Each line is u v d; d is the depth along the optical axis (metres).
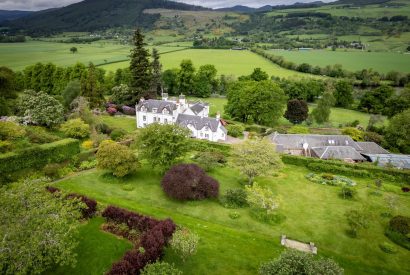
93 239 32.91
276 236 37.31
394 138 74.06
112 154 48.28
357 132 78.75
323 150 65.50
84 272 28.36
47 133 61.97
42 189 30.61
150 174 52.59
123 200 43.00
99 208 38.38
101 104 97.00
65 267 28.73
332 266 24.36
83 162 54.16
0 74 86.50
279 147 67.12
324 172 58.12
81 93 92.62
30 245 23.80
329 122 96.94
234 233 36.44
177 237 30.16
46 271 28.03
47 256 25.05
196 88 133.88
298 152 68.62
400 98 97.94
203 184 44.69
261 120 93.44
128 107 96.12
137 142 52.50
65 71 118.62
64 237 27.47
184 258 30.53
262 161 48.91
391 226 39.09
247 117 95.94
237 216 40.78
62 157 52.47
